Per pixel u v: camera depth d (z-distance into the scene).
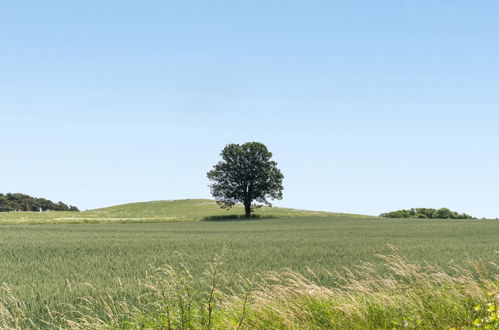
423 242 37.22
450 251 29.66
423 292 11.45
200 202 130.75
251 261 24.36
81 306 12.78
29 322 11.95
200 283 16.33
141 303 13.29
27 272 21.58
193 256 26.67
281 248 31.70
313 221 84.81
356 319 9.89
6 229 56.03
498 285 12.09
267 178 93.75
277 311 10.01
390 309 10.41
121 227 64.75
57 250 30.70
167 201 135.62
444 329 9.32
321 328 9.68
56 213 104.69
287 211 113.38
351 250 30.16
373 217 103.81
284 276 18.47
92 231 53.78
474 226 62.22
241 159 93.44
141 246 33.19
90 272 21.11
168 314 8.92
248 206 95.19
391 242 36.97
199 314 9.38
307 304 10.75
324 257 26.61
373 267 21.83
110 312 11.62
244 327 9.47
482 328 8.82
